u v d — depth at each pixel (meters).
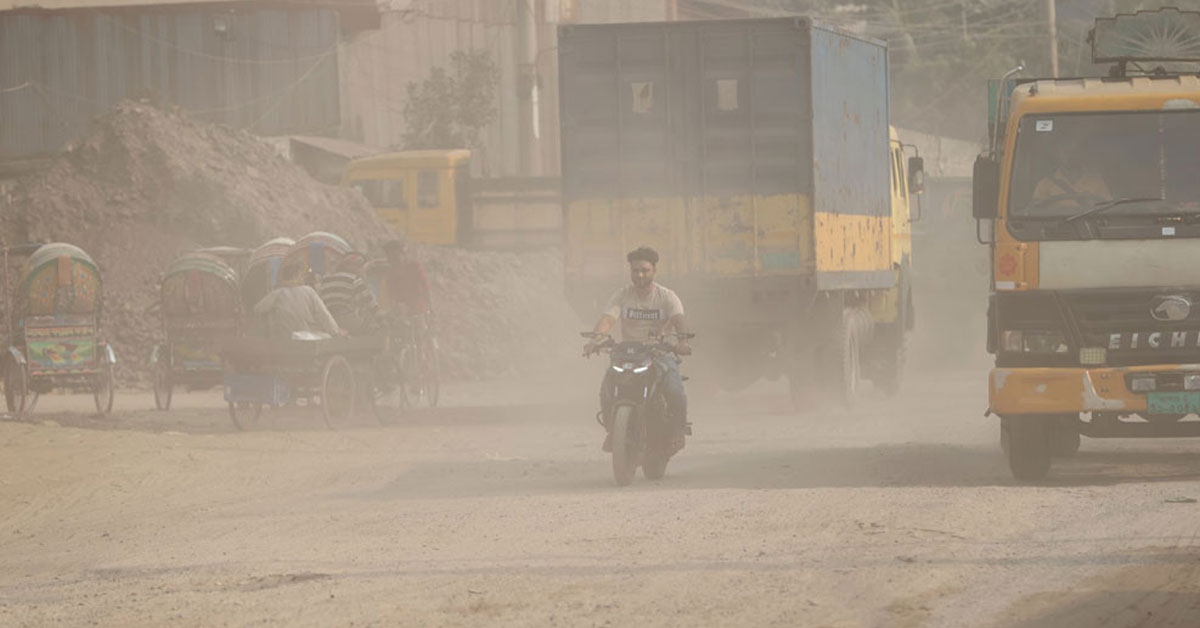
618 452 24.30
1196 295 22.72
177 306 44.06
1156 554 16.42
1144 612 13.59
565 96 38.41
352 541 19.41
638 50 38.12
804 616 13.67
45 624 14.80
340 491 25.88
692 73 37.97
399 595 15.34
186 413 43.09
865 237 42.75
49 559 19.84
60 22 108.12
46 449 32.53
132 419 40.38
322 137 106.06
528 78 76.81
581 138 38.44
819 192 37.94
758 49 37.69
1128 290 22.86
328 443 34.06
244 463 30.39
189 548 19.64
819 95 38.19
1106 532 18.06
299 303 37.31
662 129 38.06
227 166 71.94
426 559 17.61
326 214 73.69
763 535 18.47
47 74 108.00
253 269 44.81
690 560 16.80
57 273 41.47
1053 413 22.94
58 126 108.00
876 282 43.97
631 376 24.69
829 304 39.66
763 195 37.75
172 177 69.50
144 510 24.73
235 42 107.19
